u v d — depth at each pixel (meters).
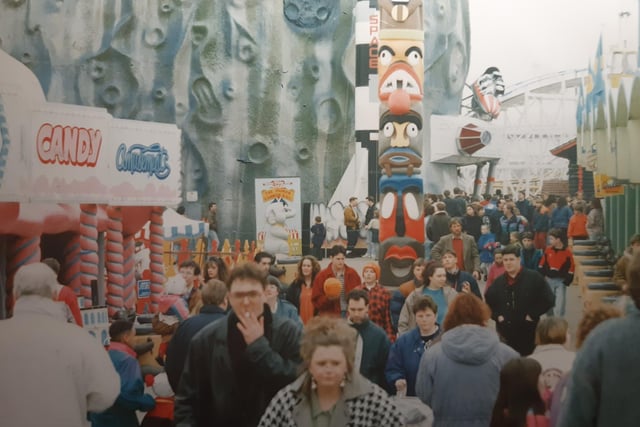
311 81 30.73
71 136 11.93
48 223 12.83
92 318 9.71
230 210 30.17
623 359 4.03
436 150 24.00
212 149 30.27
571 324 15.19
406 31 13.56
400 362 7.17
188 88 30.27
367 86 25.97
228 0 30.44
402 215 13.45
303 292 10.16
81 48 30.08
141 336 12.70
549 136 22.27
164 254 19.70
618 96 17.69
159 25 30.27
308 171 30.67
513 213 21.80
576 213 19.05
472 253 13.41
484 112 23.48
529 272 9.55
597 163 18.88
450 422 5.96
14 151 11.03
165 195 14.47
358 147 26.20
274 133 30.53
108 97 30.08
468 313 6.10
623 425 4.02
